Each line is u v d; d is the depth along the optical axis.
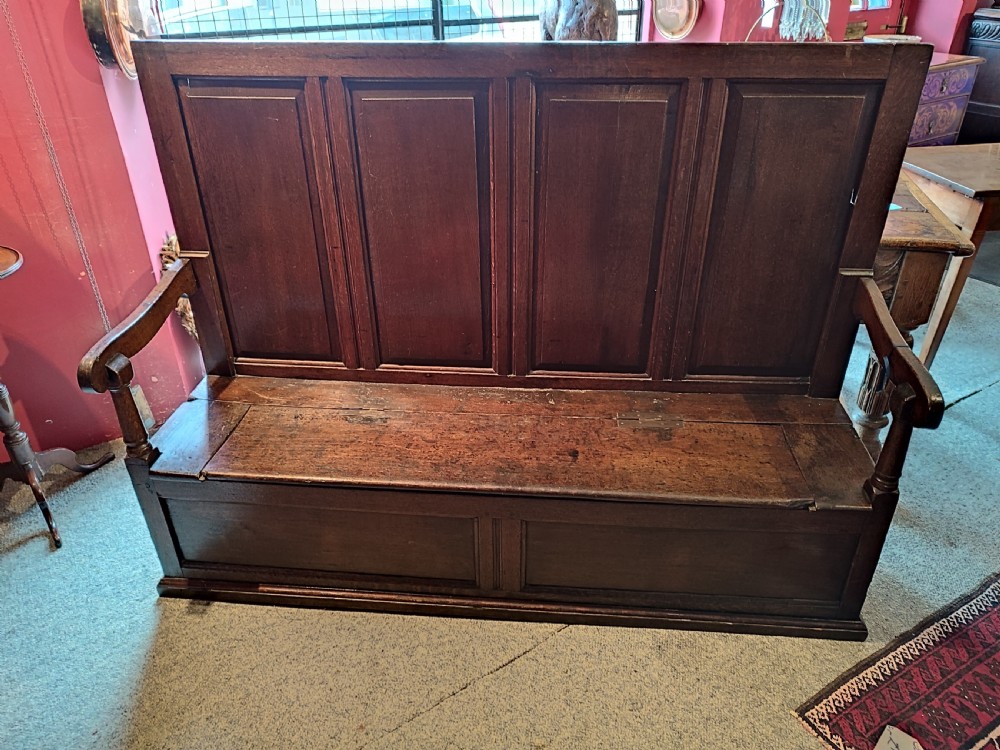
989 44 3.64
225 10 2.22
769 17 2.09
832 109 1.33
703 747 1.30
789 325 1.56
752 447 1.47
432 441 1.50
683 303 1.55
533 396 1.65
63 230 1.81
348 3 2.40
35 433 2.02
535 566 1.50
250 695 1.40
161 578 1.66
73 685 1.42
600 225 1.48
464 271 1.55
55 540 1.76
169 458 1.46
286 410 1.61
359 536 1.49
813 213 1.44
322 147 1.44
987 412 2.26
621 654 1.48
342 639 1.52
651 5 3.03
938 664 1.44
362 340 1.66
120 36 1.67
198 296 1.63
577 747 1.30
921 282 1.62
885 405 1.72
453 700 1.39
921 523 1.82
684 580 1.48
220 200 1.52
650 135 1.38
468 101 1.37
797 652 1.48
